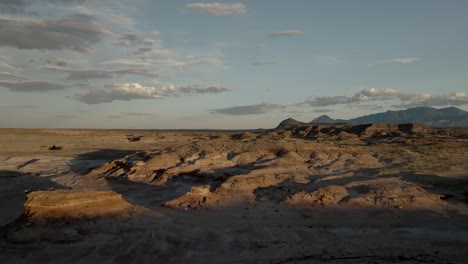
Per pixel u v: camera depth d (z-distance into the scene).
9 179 40.50
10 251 18.42
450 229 22.16
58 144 87.25
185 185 33.09
